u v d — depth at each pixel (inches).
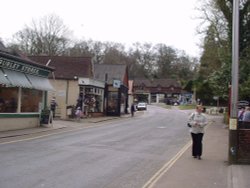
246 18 1285.7
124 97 2359.7
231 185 421.1
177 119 1931.6
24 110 1046.4
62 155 589.3
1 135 833.5
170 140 897.5
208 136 1040.8
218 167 541.0
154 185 412.2
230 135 562.9
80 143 755.4
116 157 596.1
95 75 2332.7
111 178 440.1
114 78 2188.7
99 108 1940.2
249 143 557.6
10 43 3161.9
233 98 561.6
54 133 956.0
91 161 547.5
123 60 5157.5
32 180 408.5
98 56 4468.5
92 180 424.2
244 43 1295.5
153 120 1777.8
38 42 3176.7
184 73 5792.3
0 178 411.2
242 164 554.6
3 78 912.3
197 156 621.6
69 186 390.6
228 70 1422.2
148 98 5585.6
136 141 839.1
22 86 987.3
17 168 468.4
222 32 1784.0
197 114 625.6
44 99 1153.4
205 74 2667.3
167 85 5590.6
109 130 1107.9
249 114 775.1
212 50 1878.7
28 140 776.3
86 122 1425.9
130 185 408.8
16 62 964.6
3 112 951.6
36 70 1082.7
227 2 1362.0
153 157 616.1
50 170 466.3
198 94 3789.4
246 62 1320.1
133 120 1739.7
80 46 4156.0
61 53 3262.8
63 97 1697.8
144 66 5782.5
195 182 434.6
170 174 478.0
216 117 2395.4
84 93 1712.6
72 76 1721.2
